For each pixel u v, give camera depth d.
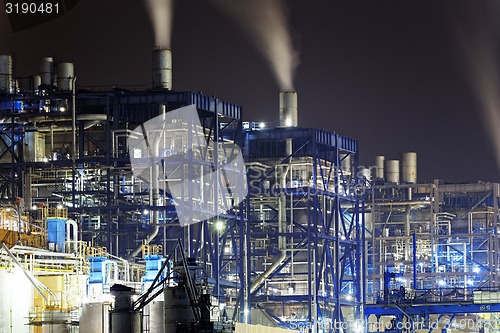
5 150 160.00
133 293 96.81
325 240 175.25
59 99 160.75
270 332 117.31
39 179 162.62
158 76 162.62
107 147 158.00
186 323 95.88
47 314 100.75
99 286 111.12
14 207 113.56
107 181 157.25
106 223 162.88
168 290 96.38
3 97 160.75
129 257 153.00
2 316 100.62
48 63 165.38
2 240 108.19
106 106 160.12
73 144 157.25
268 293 174.50
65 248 115.88
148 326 100.25
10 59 165.38
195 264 99.81
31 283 104.88
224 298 169.00
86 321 98.31
